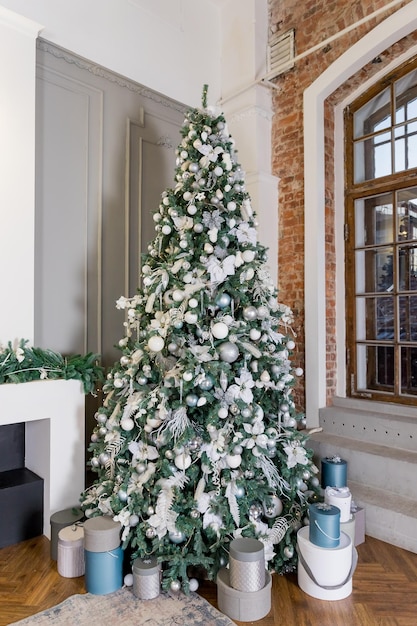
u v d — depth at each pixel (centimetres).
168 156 376
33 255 272
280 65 392
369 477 283
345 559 192
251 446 203
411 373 329
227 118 412
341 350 369
